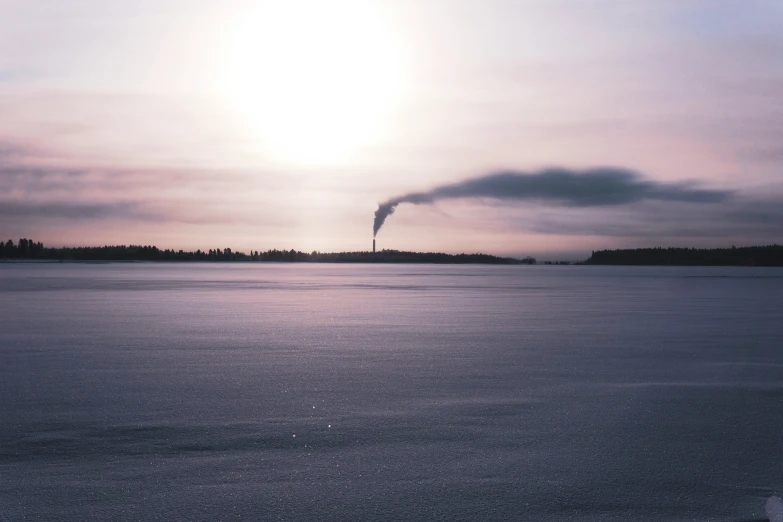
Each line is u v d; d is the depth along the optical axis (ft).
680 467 22.86
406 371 40.65
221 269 440.04
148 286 160.56
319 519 18.51
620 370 41.39
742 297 126.41
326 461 23.31
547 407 31.35
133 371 40.22
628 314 83.97
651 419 29.19
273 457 23.72
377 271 414.82
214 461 23.25
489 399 32.96
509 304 102.53
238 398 32.94
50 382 36.70
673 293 142.31
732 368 42.37
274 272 358.23
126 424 27.91
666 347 52.21
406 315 80.69
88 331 61.36
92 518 18.45
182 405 31.40
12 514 18.70
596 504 19.62
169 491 20.43
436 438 26.13
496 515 18.83
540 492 20.52
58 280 199.00
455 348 51.01
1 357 45.50
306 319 74.43
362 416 29.48
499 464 23.07
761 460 23.65
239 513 18.84
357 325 68.18
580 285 189.37
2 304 96.58
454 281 221.87
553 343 54.34
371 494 20.29
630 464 23.13
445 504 19.56
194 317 76.33
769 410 30.99
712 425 28.30
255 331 61.93
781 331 64.13
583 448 24.94
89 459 23.39
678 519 18.62
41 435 26.25
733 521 18.51
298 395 33.65
